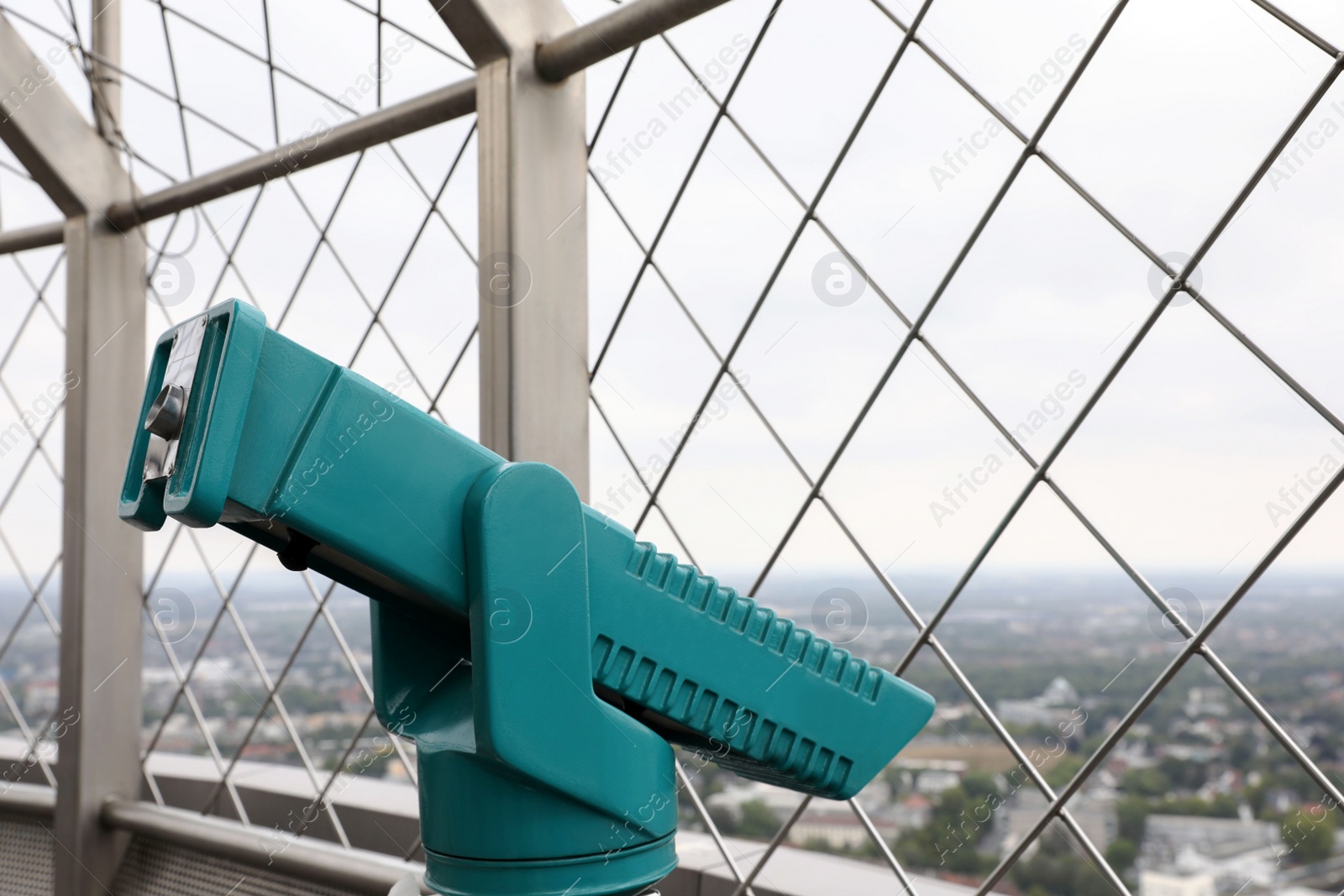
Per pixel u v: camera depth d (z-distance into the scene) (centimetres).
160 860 268
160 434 74
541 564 81
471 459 82
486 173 185
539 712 80
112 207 281
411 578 79
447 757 85
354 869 216
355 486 77
